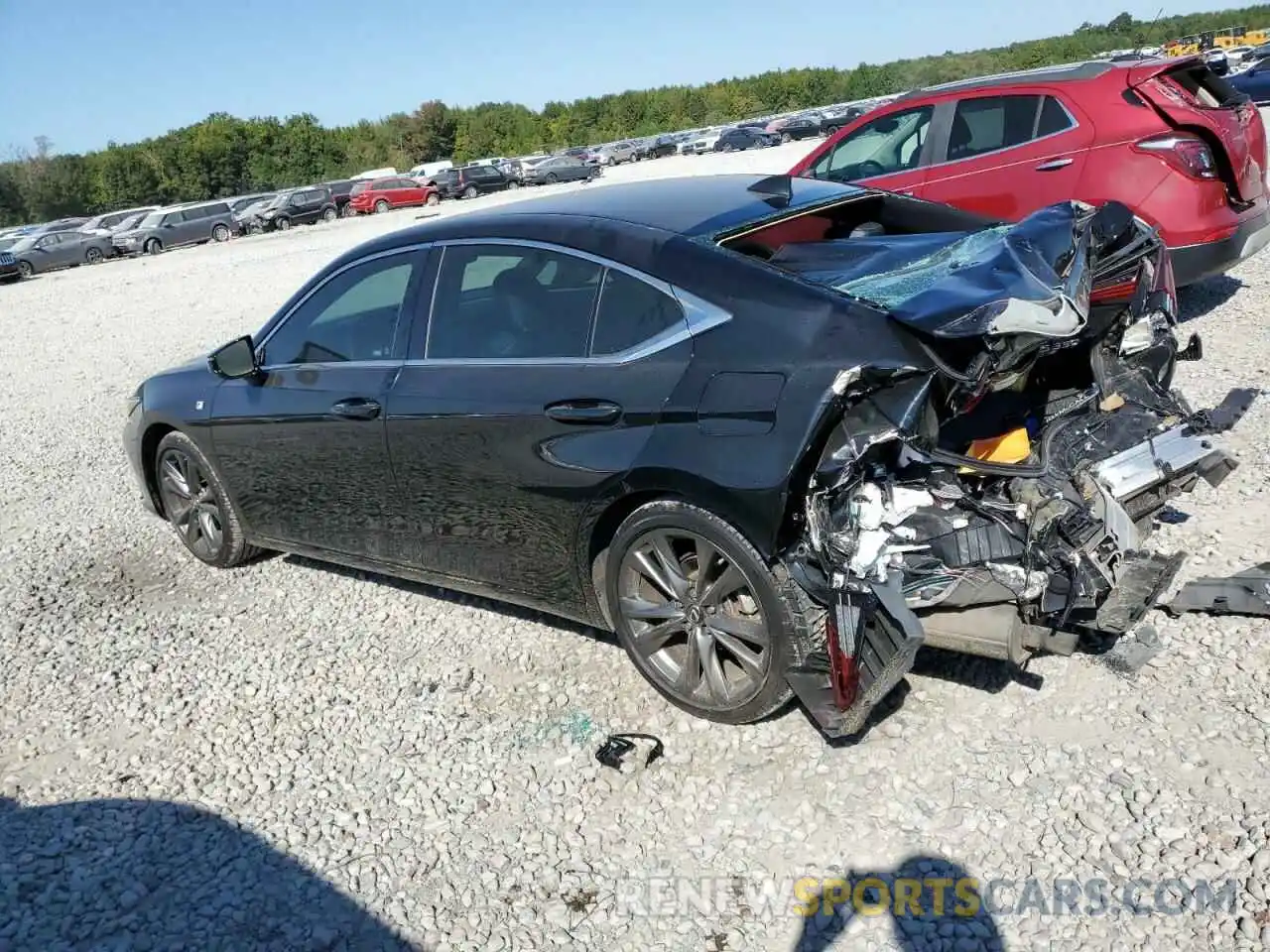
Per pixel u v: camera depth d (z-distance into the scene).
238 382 4.69
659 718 3.47
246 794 3.37
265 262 22.77
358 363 4.19
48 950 2.75
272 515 4.74
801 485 2.88
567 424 3.40
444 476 3.83
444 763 3.40
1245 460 4.71
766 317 3.08
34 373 11.68
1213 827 2.69
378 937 2.70
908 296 2.98
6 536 6.04
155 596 4.99
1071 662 3.42
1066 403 3.73
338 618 4.53
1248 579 3.53
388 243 4.21
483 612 4.39
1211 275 6.46
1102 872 2.61
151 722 3.88
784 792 3.04
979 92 7.05
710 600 3.25
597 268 3.49
